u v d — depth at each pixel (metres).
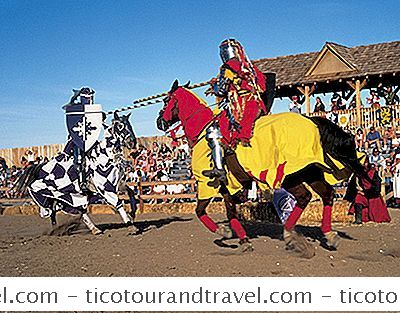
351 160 7.90
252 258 8.39
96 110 11.90
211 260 8.41
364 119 23.19
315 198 15.30
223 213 17.67
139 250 9.81
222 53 8.71
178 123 9.91
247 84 8.42
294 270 7.47
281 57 27.30
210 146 8.59
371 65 23.78
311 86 24.92
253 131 8.29
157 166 22.64
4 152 31.22
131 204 12.75
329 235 8.73
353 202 13.20
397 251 8.86
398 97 23.48
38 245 11.05
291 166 7.85
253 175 8.20
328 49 24.44
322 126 8.02
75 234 12.66
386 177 19.11
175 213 18.48
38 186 12.05
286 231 8.63
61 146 29.94
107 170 11.73
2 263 9.05
